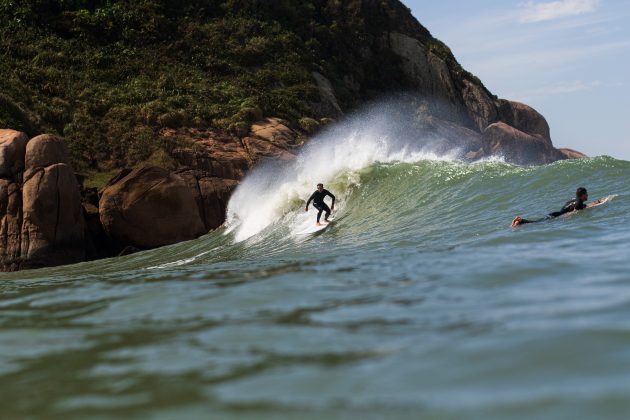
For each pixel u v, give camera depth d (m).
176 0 52.06
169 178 28.58
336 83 54.72
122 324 7.23
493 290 7.37
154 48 47.22
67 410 4.54
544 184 18.50
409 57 61.78
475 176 20.30
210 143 38.56
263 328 6.40
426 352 5.14
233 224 26.25
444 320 6.12
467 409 4.00
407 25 65.50
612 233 11.64
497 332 5.49
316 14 59.84
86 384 5.09
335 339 5.77
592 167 18.94
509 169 20.45
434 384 4.46
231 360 5.38
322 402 4.28
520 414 3.88
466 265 9.35
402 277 8.87
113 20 47.56
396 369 4.81
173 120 39.53
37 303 9.56
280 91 48.38
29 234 26.19
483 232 14.20
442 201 19.44
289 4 57.78
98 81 42.56
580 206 14.73
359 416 4.00
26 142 28.03
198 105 41.91
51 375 5.43
